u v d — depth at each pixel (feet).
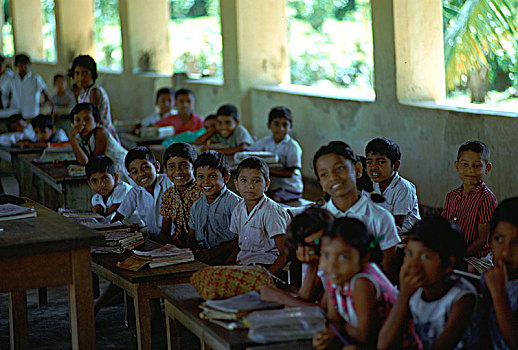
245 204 14.16
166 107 30.86
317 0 41.93
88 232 11.94
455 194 14.96
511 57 25.80
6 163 34.27
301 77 41.91
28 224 12.67
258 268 11.30
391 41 24.22
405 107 23.94
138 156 16.51
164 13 43.45
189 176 15.96
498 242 9.48
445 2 27.78
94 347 12.01
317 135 28.99
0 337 15.23
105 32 56.59
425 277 8.75
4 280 11.34
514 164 19.84
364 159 14.94
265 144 22.85
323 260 9.07
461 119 21.53
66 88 39.86
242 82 33.14
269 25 33.32
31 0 58.23
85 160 21.03
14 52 58.65
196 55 48.62
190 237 15.60
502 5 24.22
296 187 22.33
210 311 10.19
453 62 25.64
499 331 9.09
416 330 9.22
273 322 9.33
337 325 9.34
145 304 12.64
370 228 10.94
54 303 17.35
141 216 16.80
